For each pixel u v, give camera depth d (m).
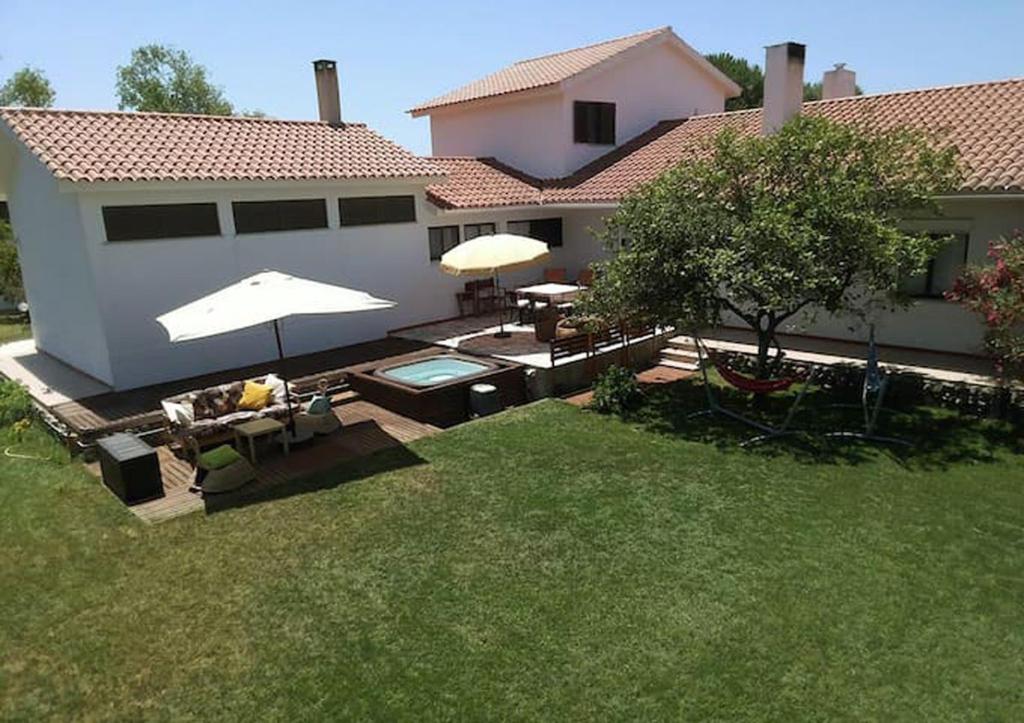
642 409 14.45
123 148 15.73
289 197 17.44
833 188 12.40
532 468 11.48
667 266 12.91
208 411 12.99
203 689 6.60
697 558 8.58
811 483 10.59
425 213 20.50
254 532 9.58
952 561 8.36
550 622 7.40
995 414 12.67
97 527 9.88
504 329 19.77
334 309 11.43
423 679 6.61
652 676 6.55
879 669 6.58
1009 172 13.96
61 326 17.83
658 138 24.83
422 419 14.03
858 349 16.59
